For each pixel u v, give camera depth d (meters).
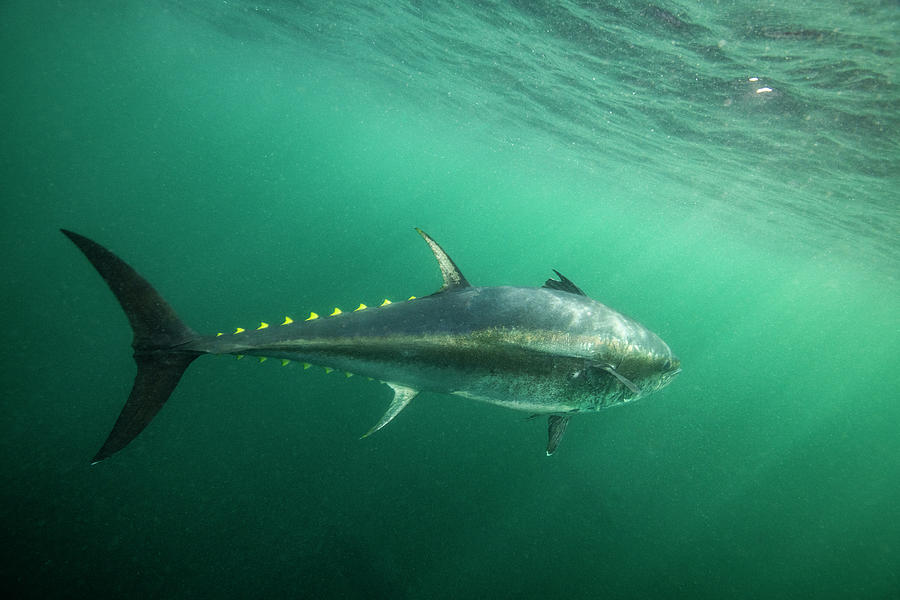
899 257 19.89
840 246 22.36
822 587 11.60
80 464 8.33
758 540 12.80
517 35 11.34
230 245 24.28
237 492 8.77
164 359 3.54
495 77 15.99
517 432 13.76
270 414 11.24
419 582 8.20
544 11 9.45
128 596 6.47
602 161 23.22
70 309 13.70
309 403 12.13
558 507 11.35
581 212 54.50
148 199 27.94
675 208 28.45
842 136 10.12
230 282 19.28
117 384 11.18
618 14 8.39
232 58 35.00
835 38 6.65
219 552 7.52
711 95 10.49
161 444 9.30
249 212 34.47
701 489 14.55
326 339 3.62
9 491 7.30
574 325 3.84
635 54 9.85
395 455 11.22
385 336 3.59
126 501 7.86
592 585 9.31
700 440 18.44
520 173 40.38
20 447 8.24
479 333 3.60
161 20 28.98
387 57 18.81
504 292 3.80
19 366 10.43
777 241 27.17
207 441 9.78
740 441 20.02
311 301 19.56
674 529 12.08
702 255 50.94
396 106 30.61
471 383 3.71
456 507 10.27
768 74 8.56
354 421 12.00
